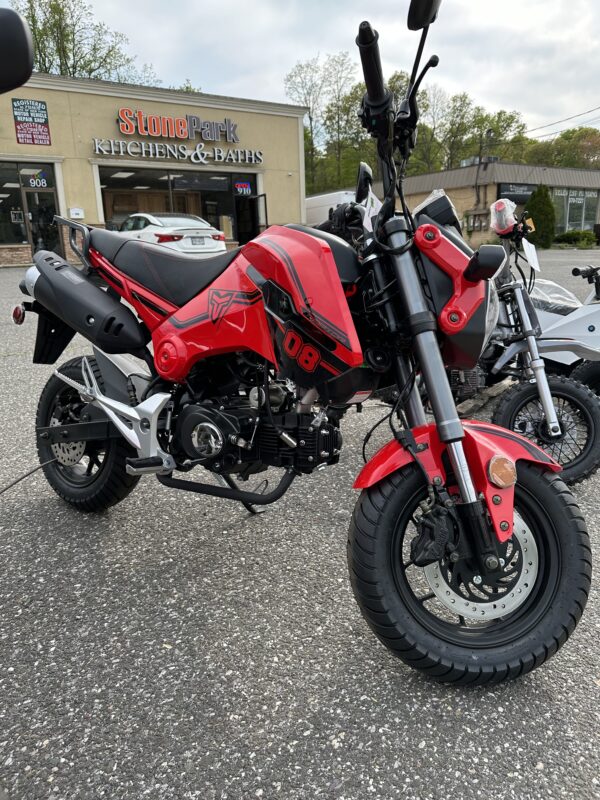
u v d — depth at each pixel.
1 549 2.95
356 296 2.07
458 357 1.98
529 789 1.68
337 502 3.42
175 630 2.36
